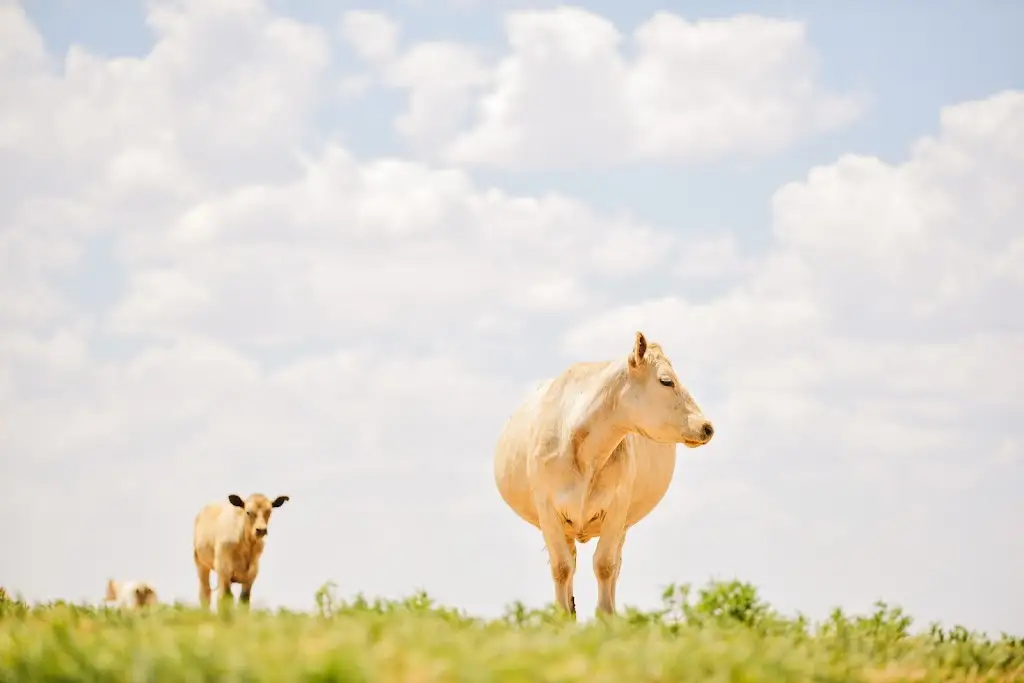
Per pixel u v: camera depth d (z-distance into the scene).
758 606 14.73
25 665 10.53
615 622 13.67
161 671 9.84
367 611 13.91
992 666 14.67
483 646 11.23
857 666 13.35
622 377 17.64
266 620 13.19
